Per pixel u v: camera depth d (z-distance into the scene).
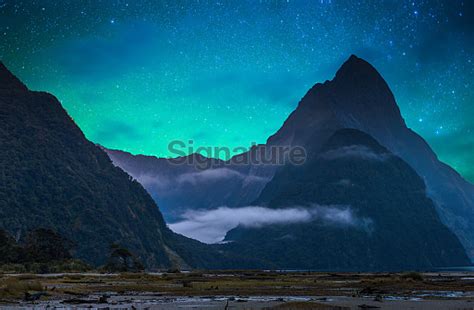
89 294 55.91
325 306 38.53
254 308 39.12
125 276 105.50
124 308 39.72
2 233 168.62
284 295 54.34
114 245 176.25
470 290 60.34
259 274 140.88
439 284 72.06
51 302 44.88
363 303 43.09
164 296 53.22
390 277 102.81
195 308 39.62
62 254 174.88
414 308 38.50
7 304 43.22
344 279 96.69
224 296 52.97
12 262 160.00
